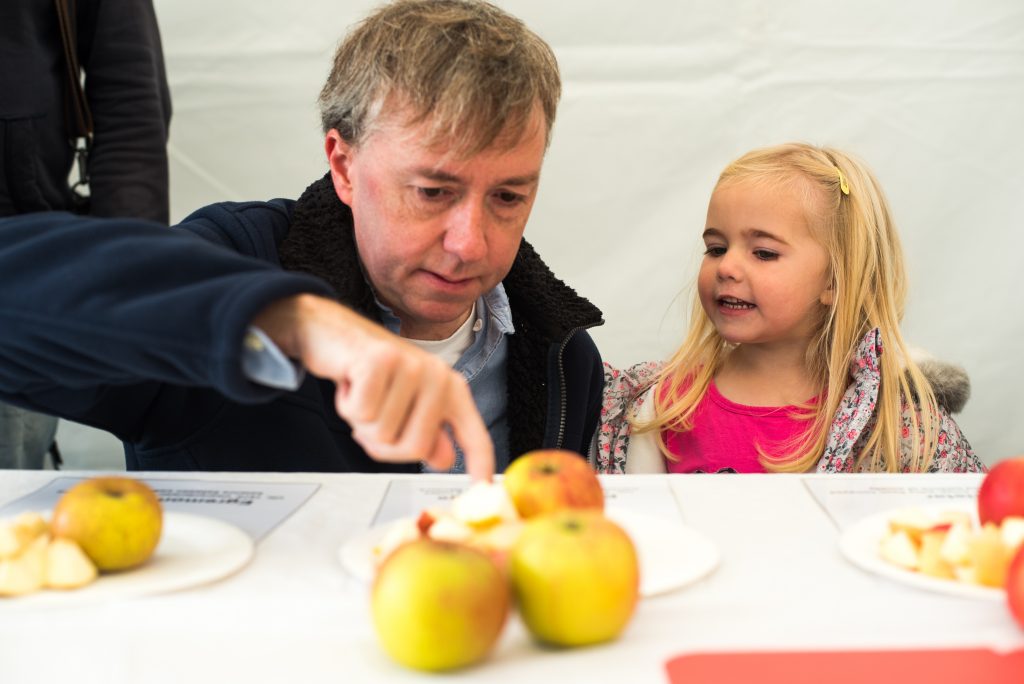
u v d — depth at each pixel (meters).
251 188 2.10
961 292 2.10
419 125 1.11
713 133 2.07
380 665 0.60
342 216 1.33
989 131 2.06
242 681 0.59
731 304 1.64
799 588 0.72
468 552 0.61
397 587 0.59
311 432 1.27
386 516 0.88
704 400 1.70
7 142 1.60
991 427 2.14
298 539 0.82
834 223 1.61
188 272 0.80
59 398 1.08
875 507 0.92
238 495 0.94
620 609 0.62
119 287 0.79
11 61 1.59
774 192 1.61
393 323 1.35
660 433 1.71
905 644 0.62
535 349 1.42
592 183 2.09
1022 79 2.04
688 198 2.10
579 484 0.79
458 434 0.78
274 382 0.73
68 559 0.70
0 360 0.88
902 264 1.75
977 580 0.71
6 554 0.69
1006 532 0.72
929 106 2.05
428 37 1.12
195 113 2.07
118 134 1.72
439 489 0.97
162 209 1.76
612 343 2.15
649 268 2.12
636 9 2.04
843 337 1.62
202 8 2.04
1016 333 2.11
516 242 1.23
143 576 0.72
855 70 2.05
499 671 0.60
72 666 0.61
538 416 1.42
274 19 2.05
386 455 0.76
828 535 0.84
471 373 1.40
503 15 1.21
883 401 1.59
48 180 1.67
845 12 2.04
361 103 1.17
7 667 0.61
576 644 0.63
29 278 0.82
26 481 0.99
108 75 1.71
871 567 0.74
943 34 2.04
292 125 2.08
